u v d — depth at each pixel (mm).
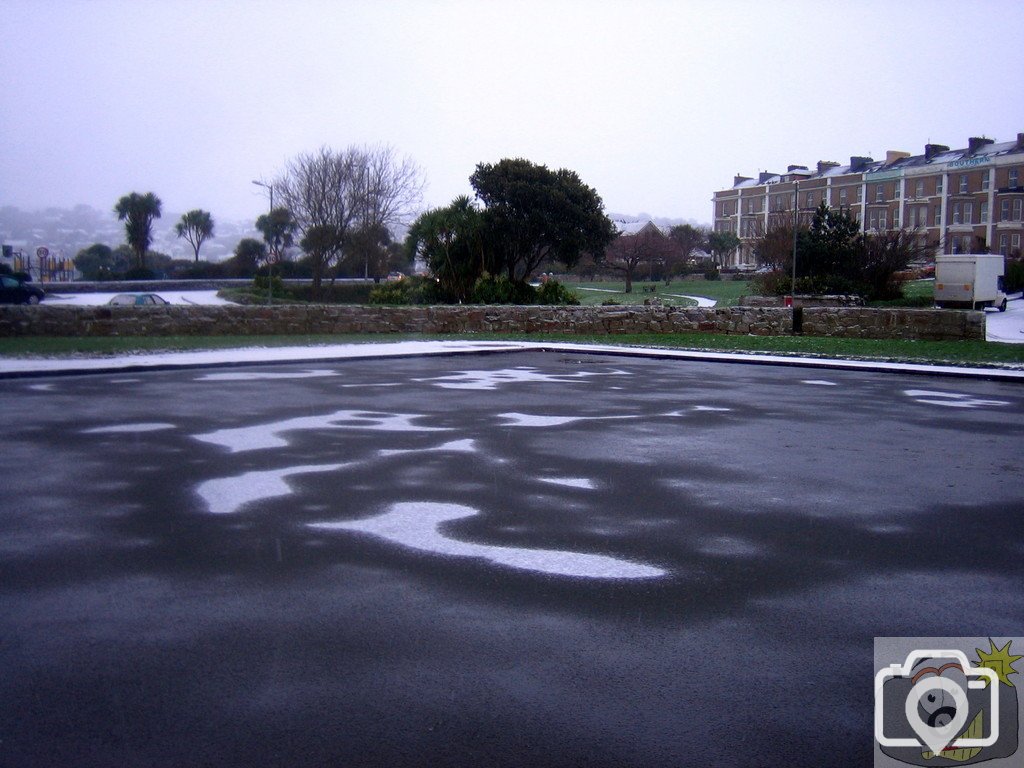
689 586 5391
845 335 25531
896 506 7340
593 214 35562
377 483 7996
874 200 88875
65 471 8422
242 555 5906
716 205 111312
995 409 13086
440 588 5316
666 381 16312
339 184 54469
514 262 35312
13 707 3826
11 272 54688
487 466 8766
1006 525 6785
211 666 4230
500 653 4406
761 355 20609
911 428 11312
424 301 33438
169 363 17641
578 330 26969
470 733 3648
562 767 3414
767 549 6137
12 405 12734
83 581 5387
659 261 84500
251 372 17297
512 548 6109
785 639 4613
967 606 5094
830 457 9398
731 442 10211
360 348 21391
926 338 24422
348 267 66875
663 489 7879
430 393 14273
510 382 15922
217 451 9406
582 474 8453
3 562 5738
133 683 4055
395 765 3414
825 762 3482
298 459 9023
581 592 5270
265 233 63812
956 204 81188
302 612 4914
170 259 79312
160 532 6422
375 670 4203
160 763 3408
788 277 41156
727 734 3670
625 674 4191
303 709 3826
